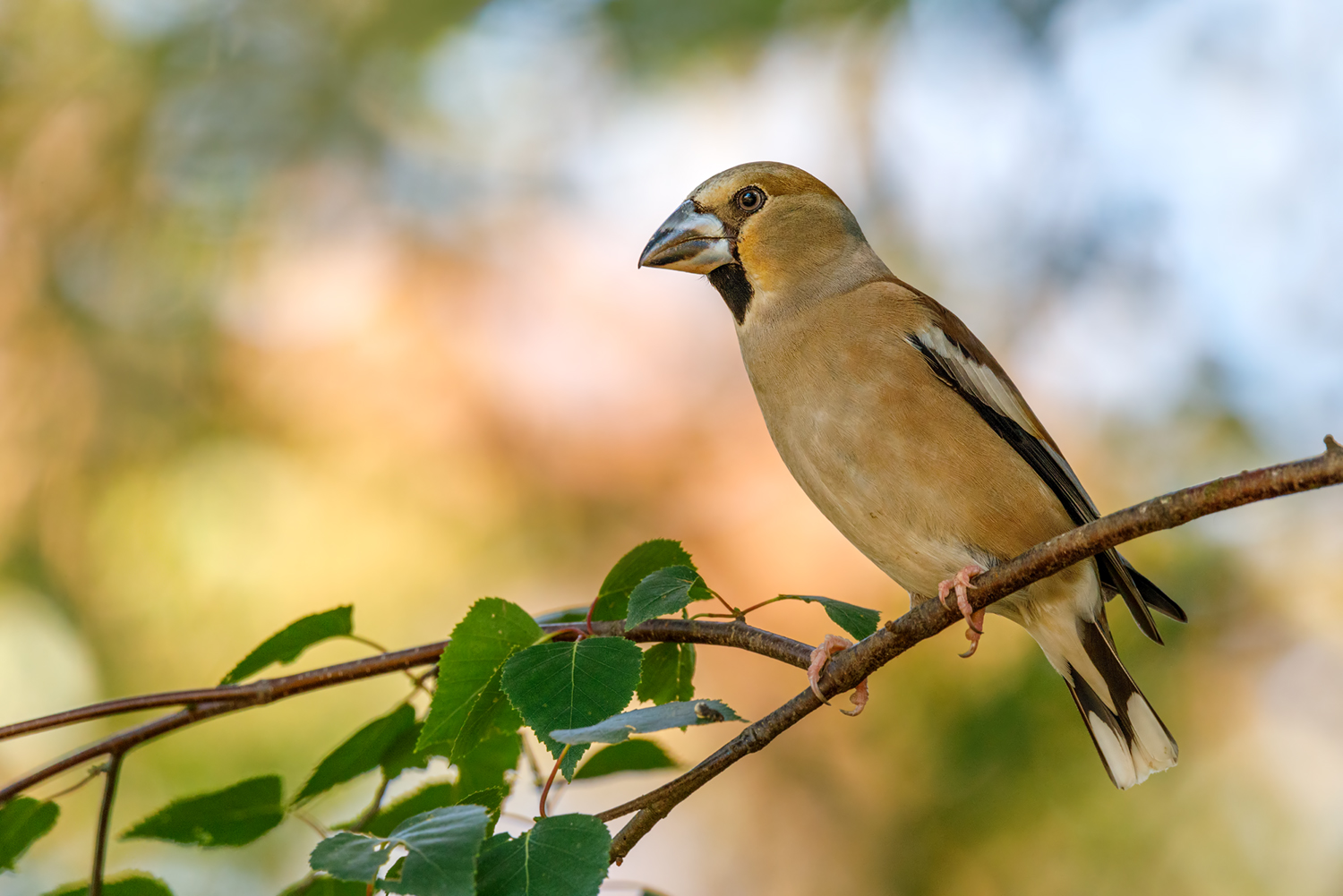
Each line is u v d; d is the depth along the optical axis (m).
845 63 14.17
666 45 13.80
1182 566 11.29
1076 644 6.97
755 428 13.19
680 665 5.73
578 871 4.12
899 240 14.21
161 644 12.35
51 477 12.95
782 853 11.46
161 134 13.87
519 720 5.30
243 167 13.87
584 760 5.60
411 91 14.05
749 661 12.07
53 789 10.80
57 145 13.81
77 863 10.55
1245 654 11.03
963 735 10.43
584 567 12.99
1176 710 10.71
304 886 5.38
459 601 12.75
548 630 5.26
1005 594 5.03
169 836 5.37
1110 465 12.40
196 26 13.95
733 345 13.55
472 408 13.38
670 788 4.94
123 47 13.97
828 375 6.88
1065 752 10.22
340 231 13.97
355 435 13.23
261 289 13.65
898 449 6.73
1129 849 10.29
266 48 13.98
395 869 4.20
